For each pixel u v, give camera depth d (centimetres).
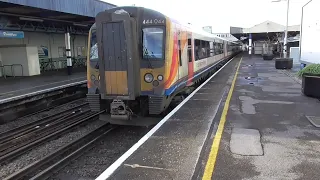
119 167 436
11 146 786
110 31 713
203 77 1499
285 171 412
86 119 998
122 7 765
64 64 2578
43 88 1337
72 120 1044
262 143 523
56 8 1552
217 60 2020
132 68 717
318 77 932
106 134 843
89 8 1884
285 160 448
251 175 402
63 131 878
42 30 2050
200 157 466
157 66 750
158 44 754
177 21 902
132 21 723
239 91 1095
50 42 2422
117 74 725
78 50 2838
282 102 878
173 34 797
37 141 785
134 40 727
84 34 2581
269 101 896
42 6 1447
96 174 606
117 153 718
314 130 598
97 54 782
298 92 1057
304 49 1808
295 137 555
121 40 708
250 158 457
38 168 630
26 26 1888
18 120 1084
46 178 580
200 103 874
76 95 1515
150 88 758
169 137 565
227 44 3002
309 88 952
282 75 1638
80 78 1761
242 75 1656
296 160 448
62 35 2567
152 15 760
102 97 752
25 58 1922
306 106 819
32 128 953
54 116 1116
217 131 594
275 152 480
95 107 796
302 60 1866
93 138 822
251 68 2133
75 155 692
